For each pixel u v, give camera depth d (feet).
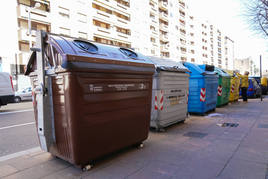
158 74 18.08
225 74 36.68
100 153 11.17
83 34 90.63
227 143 14.96
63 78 9.97
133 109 13.17
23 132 20.42
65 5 83.25
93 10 94.99
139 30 126.93
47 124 10.93
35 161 12.16
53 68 10.59
